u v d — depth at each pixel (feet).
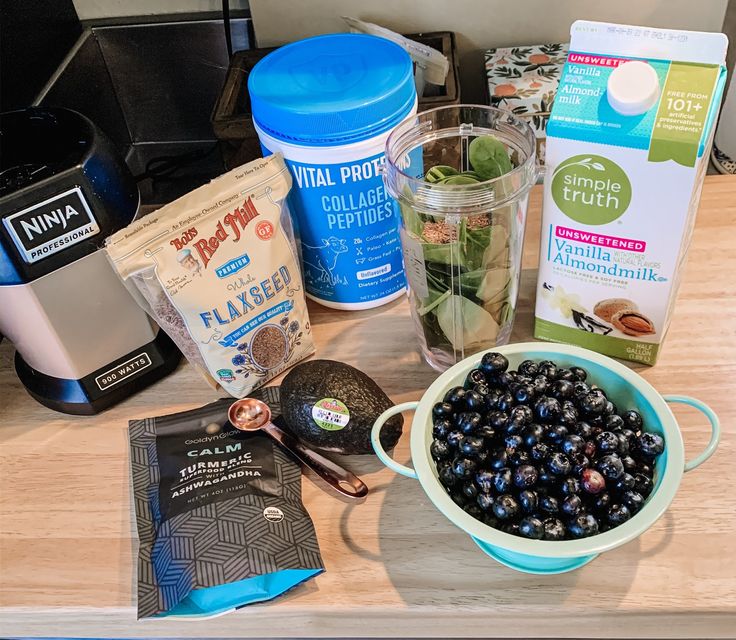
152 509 2.19
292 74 2.39
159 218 2.19
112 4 3.50
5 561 2.16
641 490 1.81
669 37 1.93
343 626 2.04
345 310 2.76
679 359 2.42
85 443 2.43
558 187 2.11
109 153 2.28
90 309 2.32
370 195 2.40
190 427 2.37
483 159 2.34
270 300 2.41
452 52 3.11
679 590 1.93
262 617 2.01
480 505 1.81
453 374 2.06
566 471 1.79
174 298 2.23
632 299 2.26
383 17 3.30
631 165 1.97
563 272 2.31
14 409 2.57
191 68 3.60
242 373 2.45
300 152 2.31
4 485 2.35
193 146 3.81
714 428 1.88
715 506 2.06
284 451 2.29
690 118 1.89
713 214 2.84
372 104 2.22
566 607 1.93
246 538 2.03
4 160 2.35
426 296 2.34
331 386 2.20
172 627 2.06
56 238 2.15
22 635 2.15
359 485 2.19
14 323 2.30
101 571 2.11
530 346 2.12
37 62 3.24
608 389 2.09
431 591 1.98
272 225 2.35
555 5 3.22
